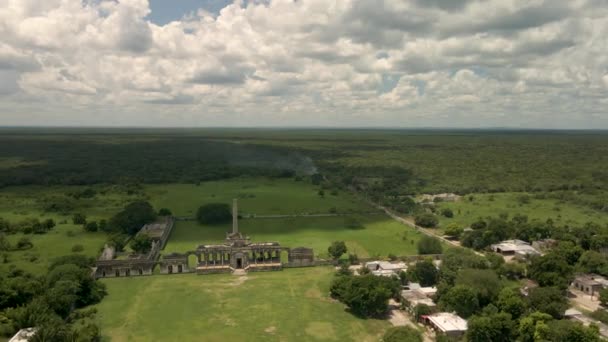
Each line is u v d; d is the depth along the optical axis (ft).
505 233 647.56
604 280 485.15
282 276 540.52
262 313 437.17
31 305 391.86
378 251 632.38
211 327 408.87
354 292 437.58
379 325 412.77
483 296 422.82
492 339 369.30
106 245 615.16
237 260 563.48
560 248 568.82
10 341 349.61
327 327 408.67
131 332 399.44
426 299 449.48
